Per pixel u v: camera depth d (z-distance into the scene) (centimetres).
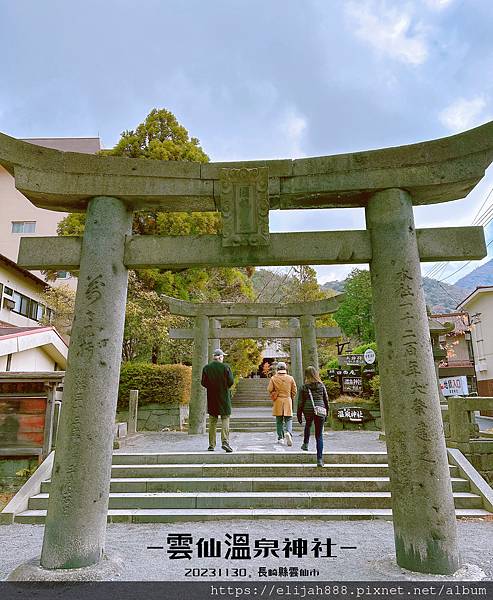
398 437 370
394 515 370
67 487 361
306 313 1235
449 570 344
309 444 889
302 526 518
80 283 407
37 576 340
